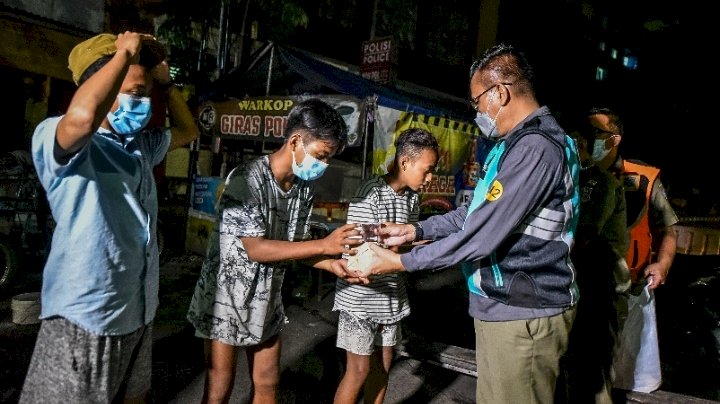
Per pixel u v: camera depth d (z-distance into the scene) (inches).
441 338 186.2
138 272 65.7
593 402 111.0
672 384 152.7
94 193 59.8
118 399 74.1
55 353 60.6
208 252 82.7
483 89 76.8
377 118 234.1
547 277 70.2
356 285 92.2
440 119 266.5
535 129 69.2
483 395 77.8
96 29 283.7
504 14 557.3
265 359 88.9
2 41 234.1
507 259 71.2
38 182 208.1
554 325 70.6
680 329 182.4
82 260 59.4
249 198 77.5
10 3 247.3
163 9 315.3
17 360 133.6
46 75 250.5
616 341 110.2
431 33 499.8
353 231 81.7
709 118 466.3
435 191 273.1
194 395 124.1
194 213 280.2
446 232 93.8
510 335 71.4
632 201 118.2
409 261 74.5
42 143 55.8
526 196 66.5
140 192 66.4
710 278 210.4
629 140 515.8
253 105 263.7
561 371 114.7
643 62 529.0
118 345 64.1
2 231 205.6
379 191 94.7
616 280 107.7
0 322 160.2
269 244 76.9
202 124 284.2
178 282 224.1
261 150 350.0
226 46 345.7
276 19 370.6
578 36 627.8
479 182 76.9
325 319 191.3
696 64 472.7
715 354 168.1
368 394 103.3
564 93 612.7
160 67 81.4
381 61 369.1
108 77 52.3
